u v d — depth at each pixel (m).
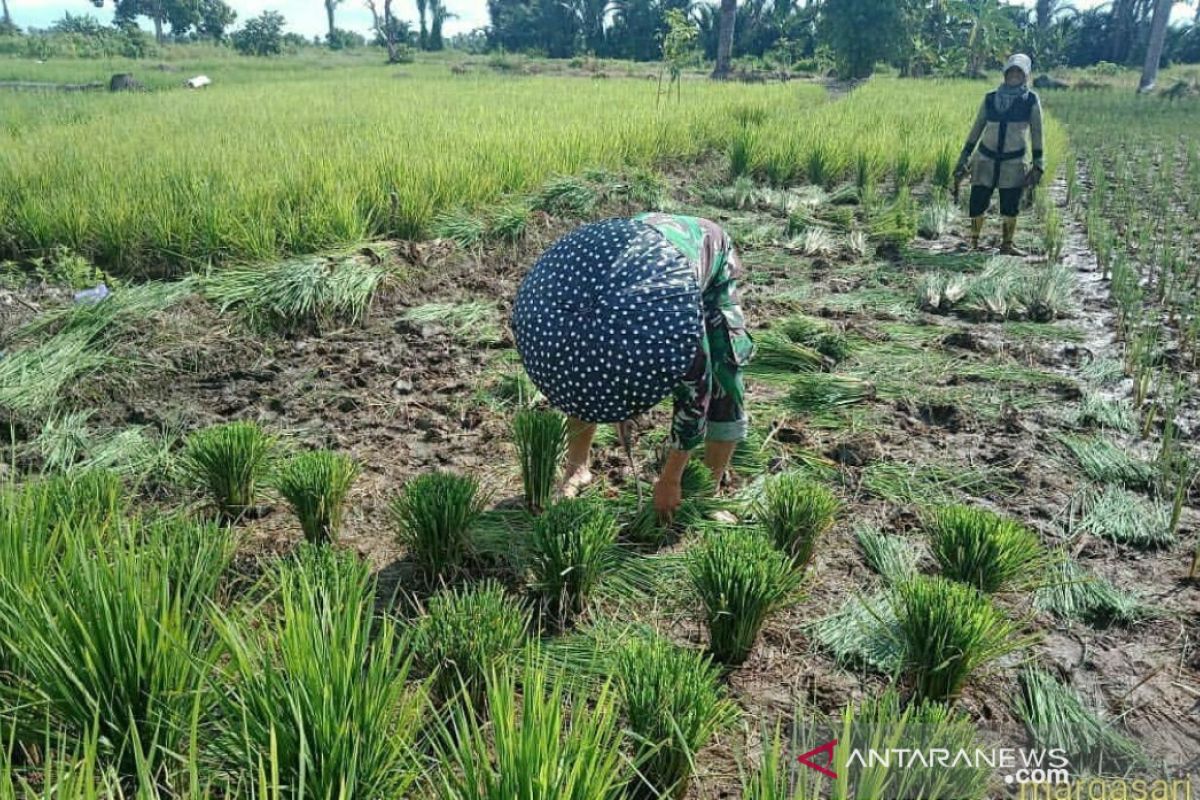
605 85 28.39
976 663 2.84
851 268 8.33
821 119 17.31
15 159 9.69
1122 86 41.72
